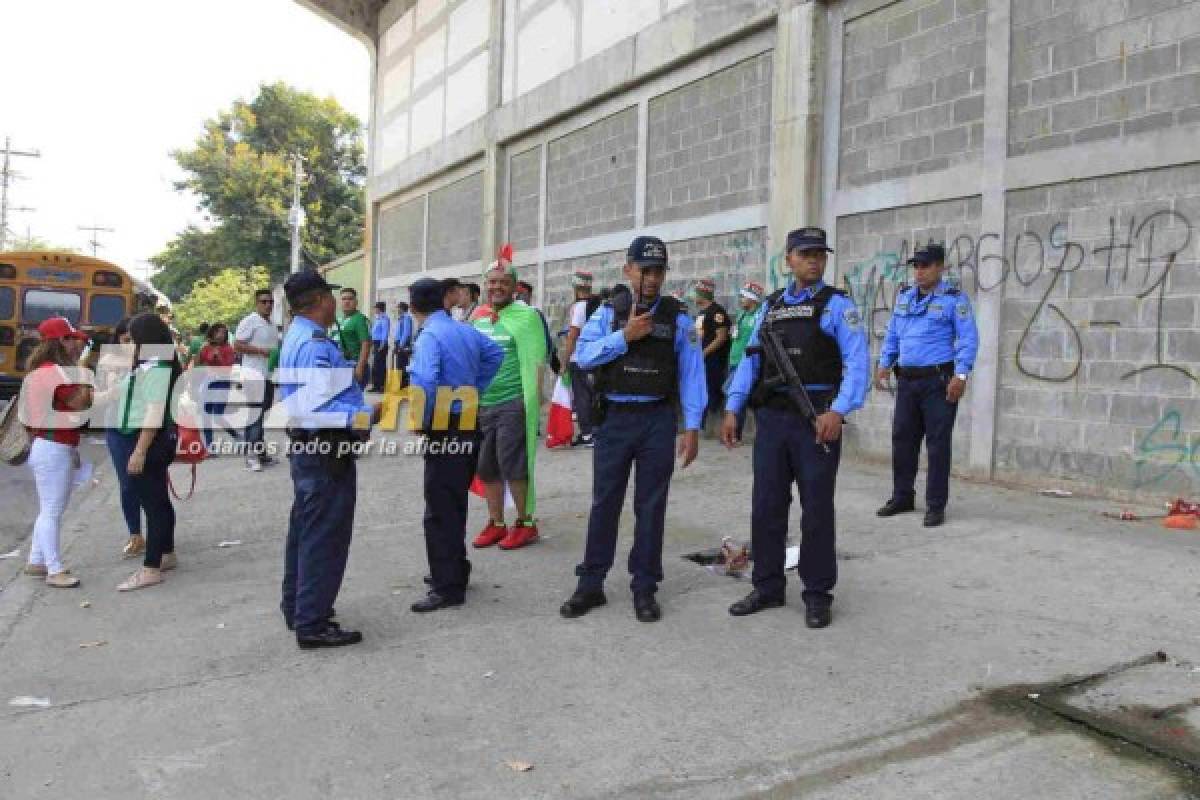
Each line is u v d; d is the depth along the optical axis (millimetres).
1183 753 3271
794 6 10164
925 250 6707
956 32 8578
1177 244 6914
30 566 6328
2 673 4602
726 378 11055
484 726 3812
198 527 7816
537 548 6711
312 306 4914
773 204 10500
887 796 3135
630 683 4164
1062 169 7637
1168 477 6996
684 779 3320
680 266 12375
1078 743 3391
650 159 13047
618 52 13484
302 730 3836
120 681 4465
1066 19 7656
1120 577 5297
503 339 6547
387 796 3291
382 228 25094
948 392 6562
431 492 5324
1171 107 6949
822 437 4637
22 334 15172
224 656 4766
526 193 16906
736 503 7879
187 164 51125
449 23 20188
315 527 4801
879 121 9414
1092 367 7480
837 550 6148
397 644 4836
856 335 4715
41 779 3482
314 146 53188
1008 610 4852
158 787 3398
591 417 5133
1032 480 7941
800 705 3846
